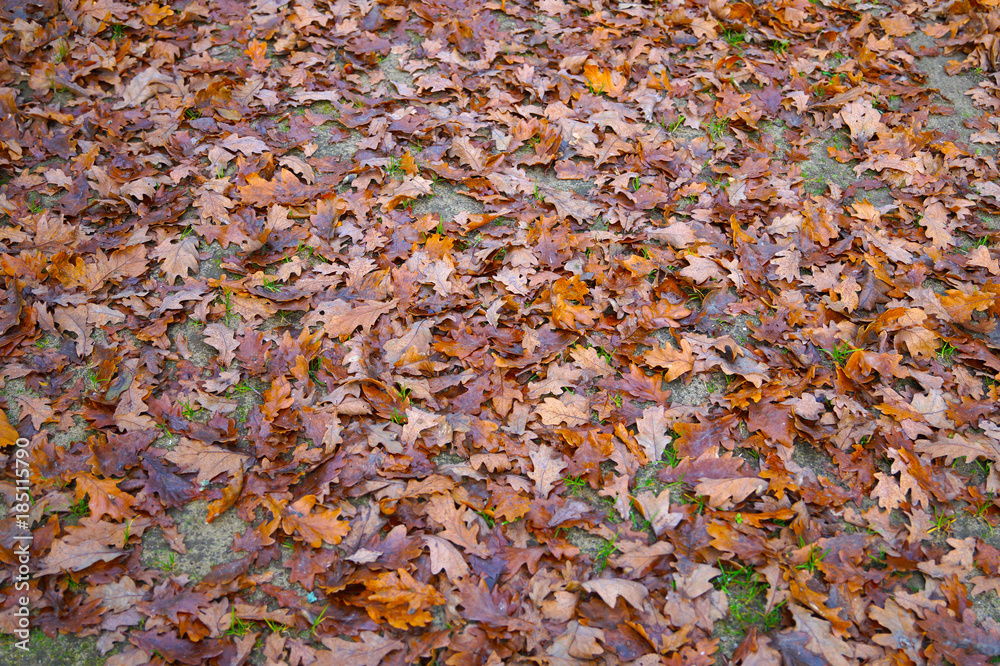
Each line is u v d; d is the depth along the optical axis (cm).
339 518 261
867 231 382
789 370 315
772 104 458
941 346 334
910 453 287
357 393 296
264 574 246
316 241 356
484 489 271
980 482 288
